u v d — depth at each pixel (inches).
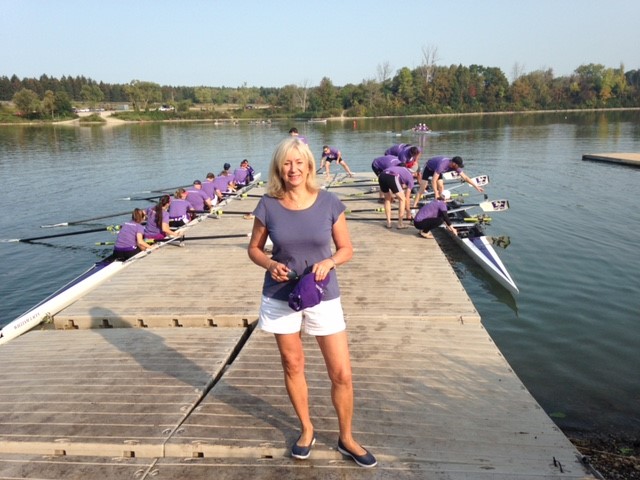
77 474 135.6
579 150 1205.1
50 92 3629.4
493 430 149.6
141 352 210.2
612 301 316.5
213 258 360.5
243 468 134.3
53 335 234.4
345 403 125.8
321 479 128.3
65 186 845.8
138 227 392.5
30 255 470.3
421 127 1939.0
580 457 136.3
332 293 119.1
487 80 4375.0
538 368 244.2
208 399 167.8
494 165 960.9
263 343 214.7
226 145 1649.9
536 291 337.4
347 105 4119.1
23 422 158.4
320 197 117.9
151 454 142.9
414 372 188.5
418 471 130.3
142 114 3895.2
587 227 485.7
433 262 338.3
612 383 228.5
